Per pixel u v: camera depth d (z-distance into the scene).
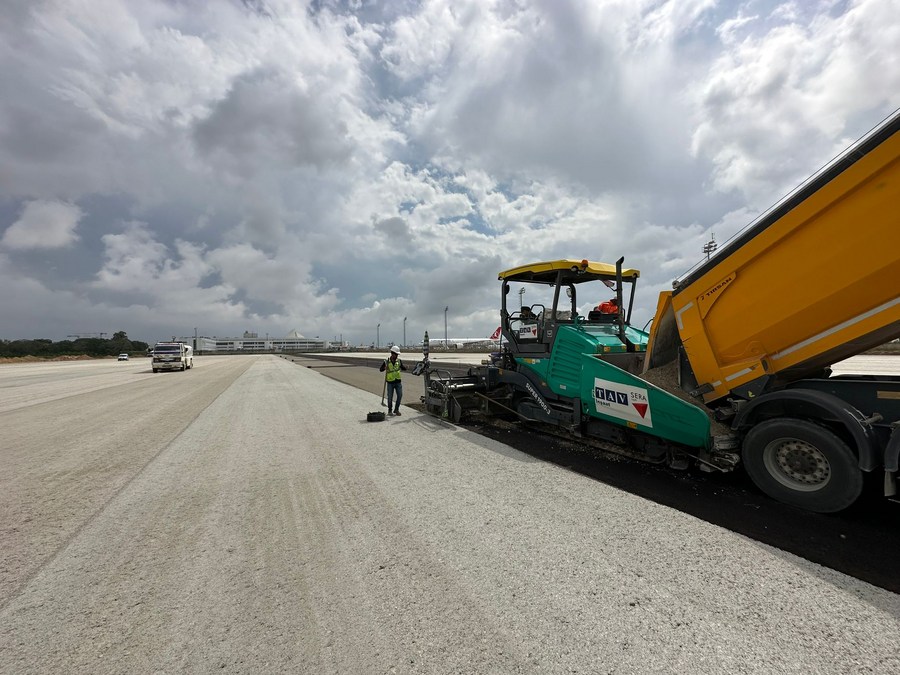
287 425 7.61
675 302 4.57
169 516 3.59
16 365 43.78
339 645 1.98
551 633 2.04
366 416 8.48
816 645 1.93
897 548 2.81
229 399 11.63
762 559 2.70
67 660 1.91
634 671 1.79
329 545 3.00
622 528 3.18
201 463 5.20
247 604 2.32
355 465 4.99
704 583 2.44
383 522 3.37
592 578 2.51
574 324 5.92
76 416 9.01
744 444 3.87
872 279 3.20
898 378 3.82
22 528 3.38
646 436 4.69
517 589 2.41
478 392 7.65
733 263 4.00
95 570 2.72
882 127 3.03
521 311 6.75
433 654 1.91
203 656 1.92
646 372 5.06
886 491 3.16
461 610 2.23
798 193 3.52
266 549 2.96
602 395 4.92
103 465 5.17
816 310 3.54
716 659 1.86
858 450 3.14
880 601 2.25
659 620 2.13
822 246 3.43
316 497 3.97
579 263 5.81
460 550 2.88
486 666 1.83
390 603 2.30
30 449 6.05
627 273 6.30
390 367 8.61
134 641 2.04
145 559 2.86
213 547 3.01
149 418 8.62
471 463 4.97
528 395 6.59
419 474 4.59
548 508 3.57
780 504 3.59
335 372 23.36
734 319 4.09
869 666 1.79
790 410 3.70
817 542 2.91
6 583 2.59
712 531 3.11
